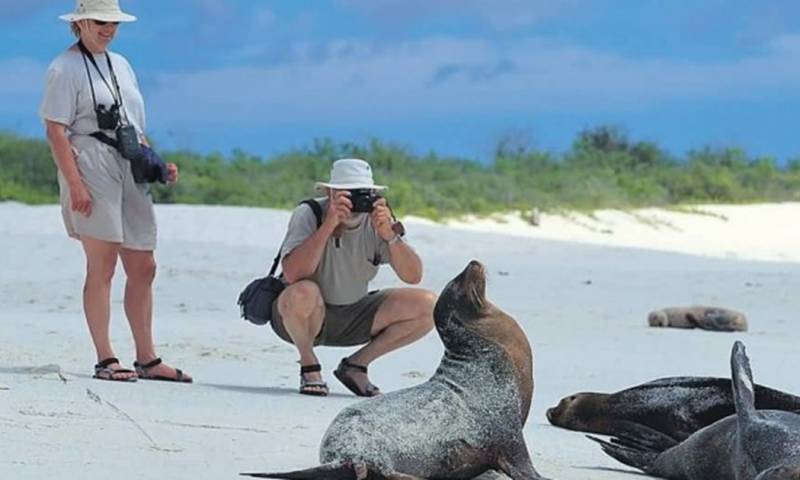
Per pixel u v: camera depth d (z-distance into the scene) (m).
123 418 8.81
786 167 54.06
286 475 6.86
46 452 7.71
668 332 16.08
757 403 7.92
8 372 10.73
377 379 11.44
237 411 9.43
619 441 8.39
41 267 22.95
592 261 27.92
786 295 20.98
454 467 7.12
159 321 16.00
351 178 10.57
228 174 46.66
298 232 10.75
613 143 56.94
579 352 13.77
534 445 8.65
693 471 7.62
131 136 10.94
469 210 41.72
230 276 21.77
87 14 10.79
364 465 6.81
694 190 48.78
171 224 31.58
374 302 10.79
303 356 10.64
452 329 7.33
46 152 44.03
